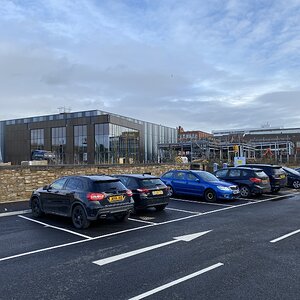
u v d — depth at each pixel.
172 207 13.41
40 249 7.37
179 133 85.94
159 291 4.98
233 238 8.21
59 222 10.38
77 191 9.66
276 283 5.25
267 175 17.70
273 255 6.75
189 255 6.79
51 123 54.91
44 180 16.20
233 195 14.86
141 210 12.59
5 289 5.12
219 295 4.81
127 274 5.72
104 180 9.70
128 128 54.81
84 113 53.53
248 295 4.80
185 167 28.28
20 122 59.34
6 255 6.93
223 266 6.07
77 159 49.69
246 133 88.75
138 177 12.04
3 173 14.59
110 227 9.62
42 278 5.58
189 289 5.04
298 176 21.52
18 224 10.09
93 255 6.88
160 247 7.43
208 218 11.02
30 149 57.31
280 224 9.98
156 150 62.38
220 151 50.12
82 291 5.02
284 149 60.28
